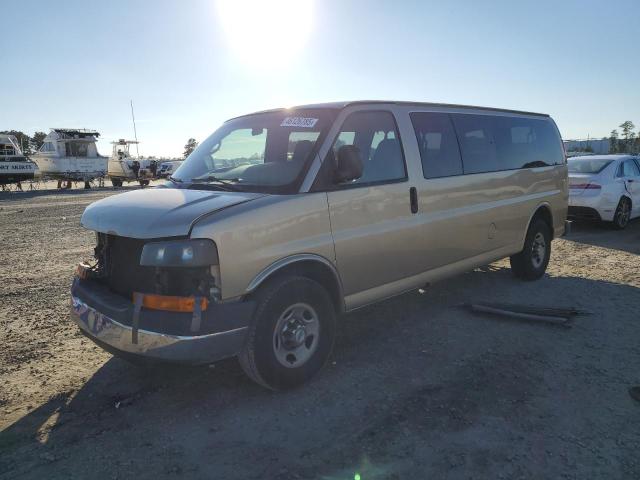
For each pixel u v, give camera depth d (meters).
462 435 3.11
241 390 3.74
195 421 3.33
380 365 4.15
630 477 2.71
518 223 6.11
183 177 4.39
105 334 3.44
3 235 11.62
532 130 6.57
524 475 2.73
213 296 3.24
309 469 2.81
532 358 4.23
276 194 3.64
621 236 10.12
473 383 3.80
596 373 3.94
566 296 5.98
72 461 2.91
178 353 3.13
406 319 5.26
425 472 2.77
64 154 34.62
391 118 4.55
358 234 4.04
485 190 5.47
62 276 7.35
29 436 3.18
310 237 3.70
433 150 4.91
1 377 3.99
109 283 3.73
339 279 3.95
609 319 5.17
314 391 3.71
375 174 4.27
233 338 3.28
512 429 3.17
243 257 3.31
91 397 3.67
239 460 2.90
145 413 3.45
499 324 5.07
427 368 4.08
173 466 2.85
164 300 3.19
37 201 22.61
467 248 5.29
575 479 2.70
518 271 6.57
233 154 4.45
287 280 3.55
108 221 3.53
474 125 5.53
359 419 3.32
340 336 4.82
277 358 3.55
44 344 4.68
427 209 4.70
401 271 4.51
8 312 5.61
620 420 3.27
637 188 11.27
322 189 3.82
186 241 3.15
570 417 3.31
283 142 4.17
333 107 4.18
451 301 5.84
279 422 3.30
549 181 6.71
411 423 3.25
